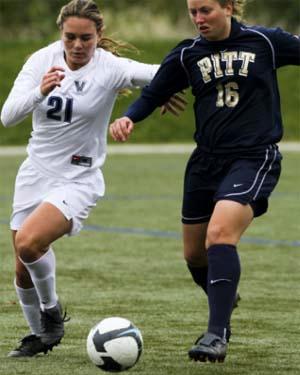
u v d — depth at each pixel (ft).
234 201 64.03
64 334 75.46
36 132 69.62
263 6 485.56
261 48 66.69
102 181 70.95
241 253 118.93
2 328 78.74
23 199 69.67
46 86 65.46
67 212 67.26
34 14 465.88
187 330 78.43
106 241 127.95
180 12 491.31
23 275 68.74
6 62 378.32
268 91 66.69
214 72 66.69
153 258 115.14
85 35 67.26
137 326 79.82
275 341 74.54
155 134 350.64
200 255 71.46
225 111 66.54
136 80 70.23
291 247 123.65
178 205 167.84
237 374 64.34
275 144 67.26
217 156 67.05
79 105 68.39
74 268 108.06
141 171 239.30
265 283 99.86
